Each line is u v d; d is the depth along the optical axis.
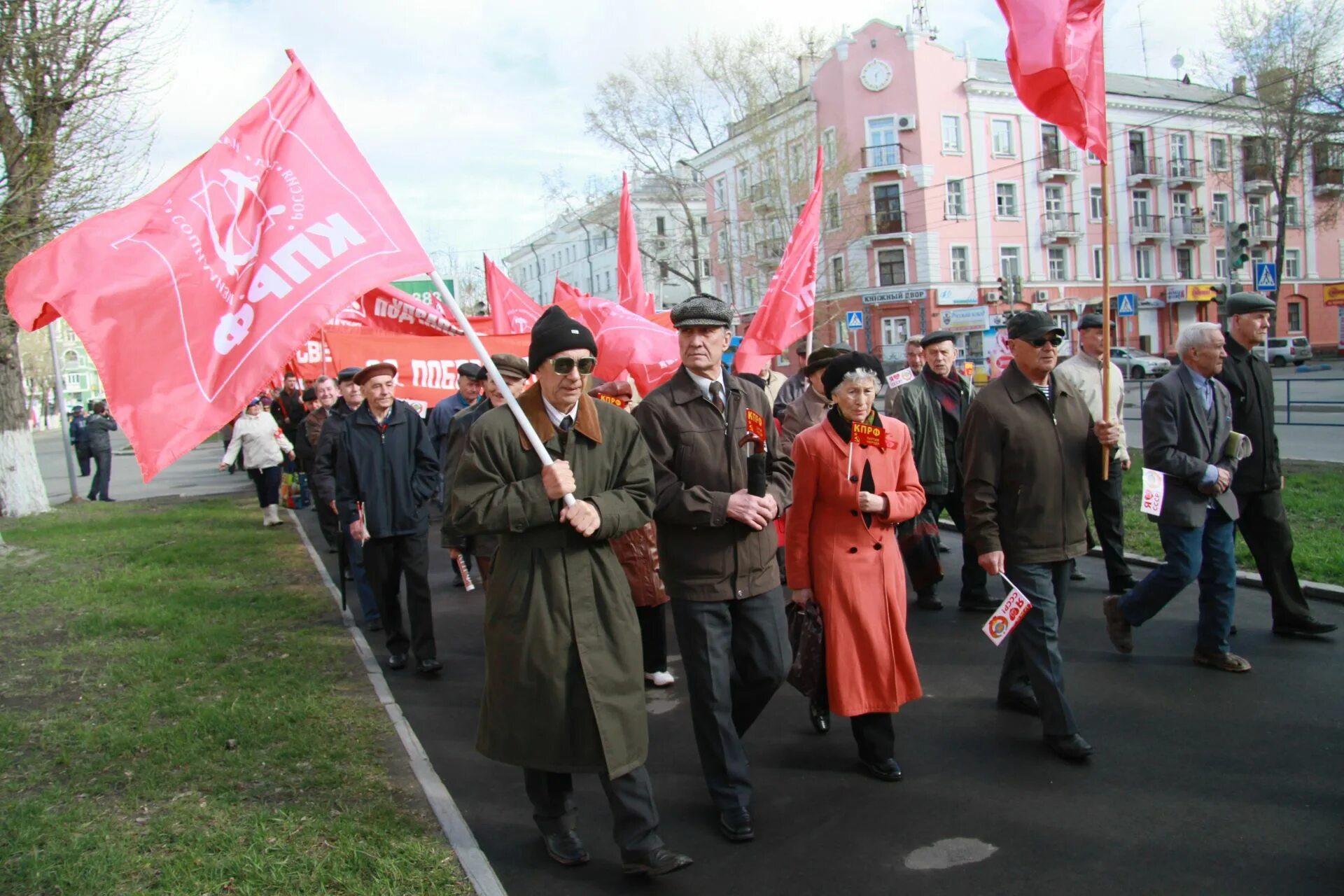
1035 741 4.33
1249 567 6.91
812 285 6.79
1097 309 6.93
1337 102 31.81
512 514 3.08
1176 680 4.95
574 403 3.22
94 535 11.63
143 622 6.86
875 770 4.02
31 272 3.07
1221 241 48.31
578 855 3.43
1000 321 36.91
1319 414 18.80
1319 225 42.84
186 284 3.19
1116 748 4.18
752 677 3.77
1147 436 4.88
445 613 7.59
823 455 3.94
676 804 3.92
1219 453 4.88
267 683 5.43
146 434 3.05
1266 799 3.61
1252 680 4.88
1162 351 46.72
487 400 5.85
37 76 10.50
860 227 40.88
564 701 3.14
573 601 3.17
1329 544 7.16
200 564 9.48
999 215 42.47
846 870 3.29
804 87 35.75
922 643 5.91
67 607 7.46
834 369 3.94
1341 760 3.90
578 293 8.82
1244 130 47.72
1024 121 42.62
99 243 3.13
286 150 3.48
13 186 10.41
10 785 4.13
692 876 3.31
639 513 3.28
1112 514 6.61
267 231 3.36
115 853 3.39
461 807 3.96
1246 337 5.26
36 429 82.94
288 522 12.79
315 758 4.33
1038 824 3.54
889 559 3.99
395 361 7.84
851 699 3.87
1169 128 46.19
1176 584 4.88
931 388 7.02
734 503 3.56
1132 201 45.66
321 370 9.95
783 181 35.38
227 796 3.90
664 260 39.06
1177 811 3.57
